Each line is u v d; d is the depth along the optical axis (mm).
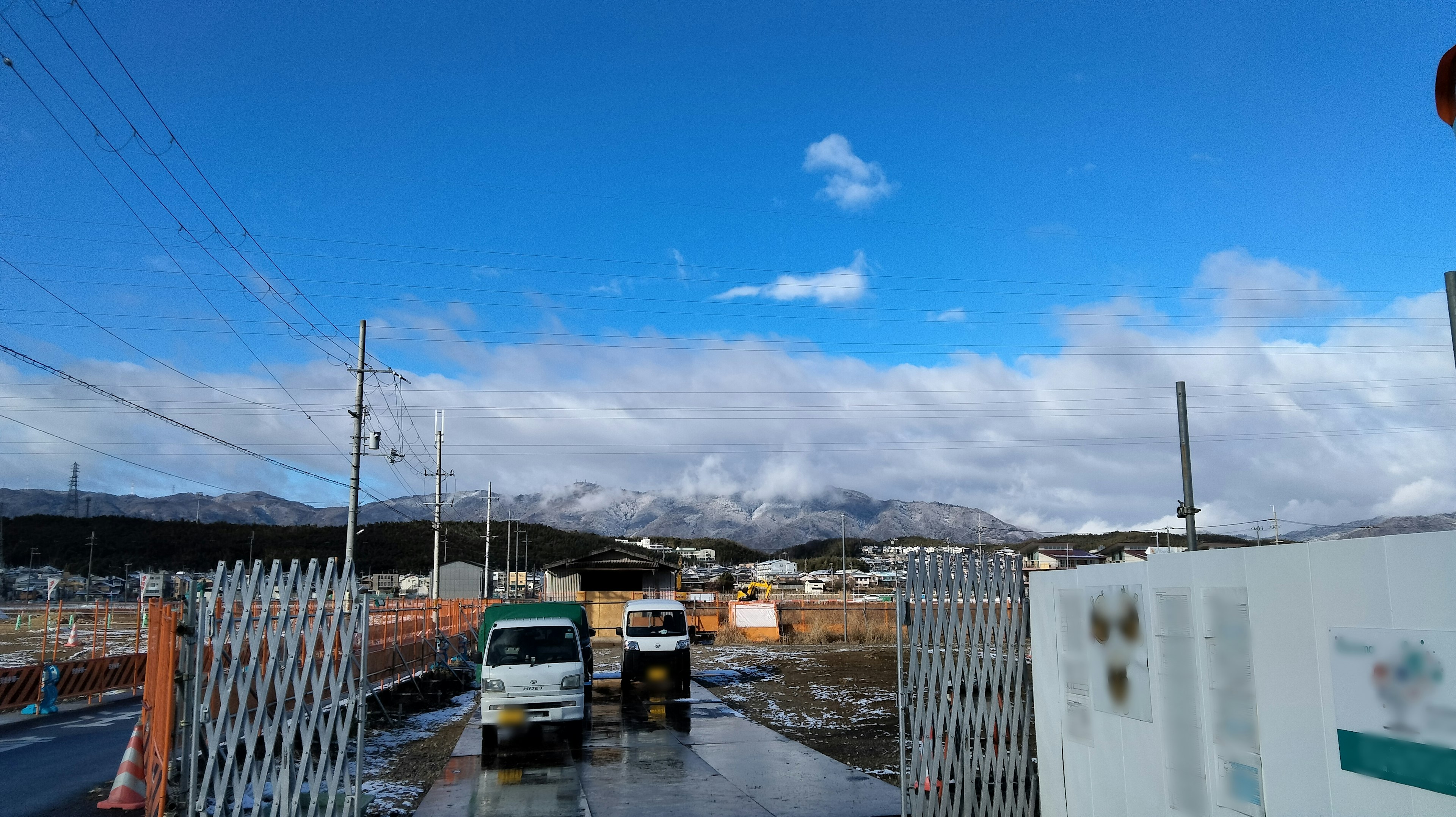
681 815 9227
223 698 7391
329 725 8039
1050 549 48656
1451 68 4348
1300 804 4414
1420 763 3730
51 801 10445
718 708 18562
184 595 7352
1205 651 5188
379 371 31594
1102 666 6340
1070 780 6797
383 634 20500
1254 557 4820
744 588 57344
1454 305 4422
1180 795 5379
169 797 7113
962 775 7516
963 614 7715
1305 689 4418
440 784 11055
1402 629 3871
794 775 11234
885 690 21781
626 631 21875
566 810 9539
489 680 13945
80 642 37781
